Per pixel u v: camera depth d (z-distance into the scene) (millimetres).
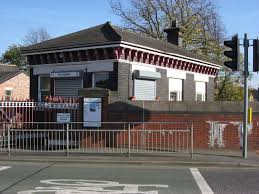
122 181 11266
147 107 18594
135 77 22188
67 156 16000
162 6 47406
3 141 18031
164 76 24688
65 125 18891
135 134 18406
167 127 18406
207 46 46625
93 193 9656
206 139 18328
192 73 27609
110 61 21453
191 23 47031
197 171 13414
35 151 17203
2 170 13172
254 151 17750
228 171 13531
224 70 46969
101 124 18625
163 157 15820
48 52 23344
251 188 10438
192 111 18422
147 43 23750
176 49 28078
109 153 16688
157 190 10070
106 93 18812
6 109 20812
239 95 50344
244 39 15719
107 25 24000
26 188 10156
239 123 18219
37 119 20656
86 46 21766
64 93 23078
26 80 55125
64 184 10734
